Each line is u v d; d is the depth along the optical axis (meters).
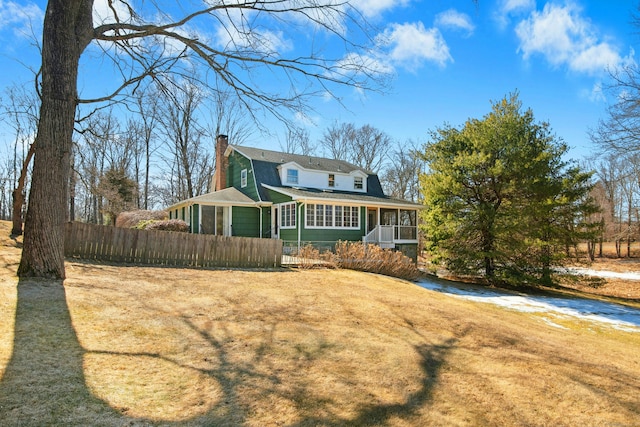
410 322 6.81
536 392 4.16
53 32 6.96
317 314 6.73
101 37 7.64
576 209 17.53
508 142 17.55
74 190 25.47
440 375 4.41
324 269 13.32
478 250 18.52
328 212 19.88
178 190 35.44
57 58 6.98
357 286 10.38
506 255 17.41
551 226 17.28
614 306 14.71
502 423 3.43
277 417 3.17
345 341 5.30
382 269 15.06
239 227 20.86
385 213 25.42
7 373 3.36
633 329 10.88
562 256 17.23
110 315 5.42
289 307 7.07
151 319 5.47
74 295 6.13
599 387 4.48
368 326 6.25
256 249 12.52
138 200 33.62
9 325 4.54
